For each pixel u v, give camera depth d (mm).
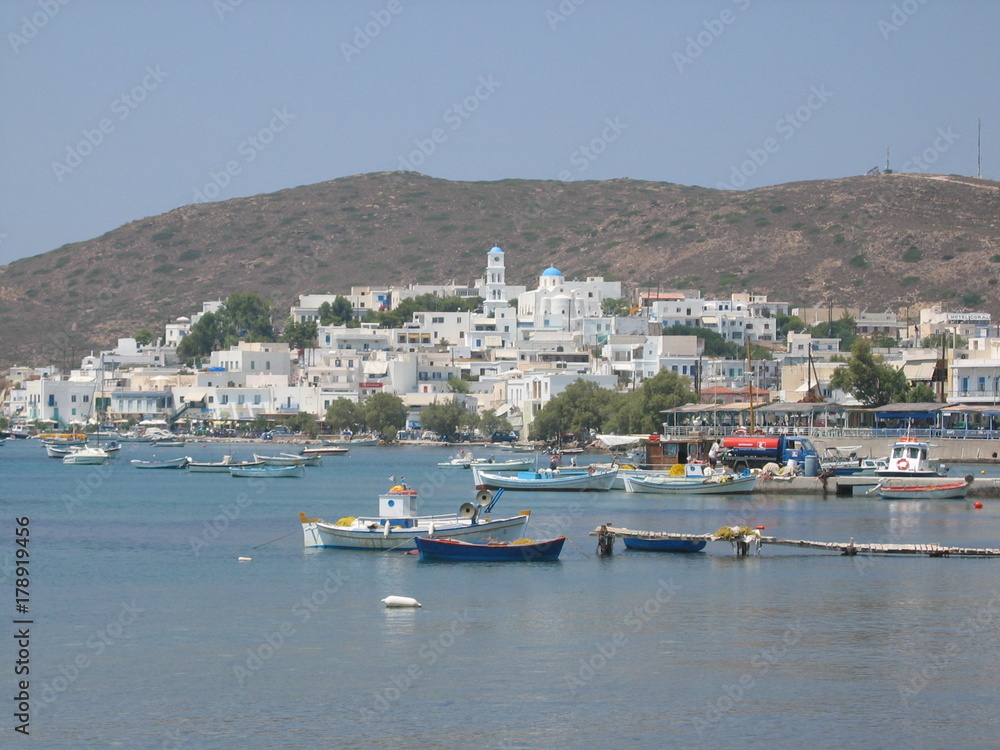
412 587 79375
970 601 74062
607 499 138875
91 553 97062
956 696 55562
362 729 51719
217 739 50750
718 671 59312
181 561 91938
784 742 50156
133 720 53094
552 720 52656
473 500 140375
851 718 52781
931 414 179875
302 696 56031
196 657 62469
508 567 86688
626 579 81688
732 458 152875
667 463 159625
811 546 91500
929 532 104688
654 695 55781
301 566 88312
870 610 71688
